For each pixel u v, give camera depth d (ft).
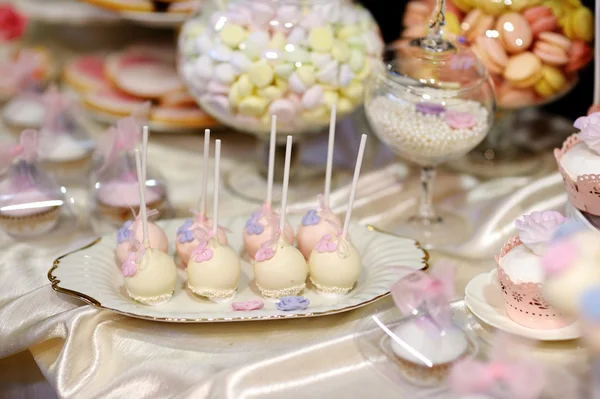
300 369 3.22
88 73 4.98
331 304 3.43
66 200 3.95
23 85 4.81
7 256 3.78
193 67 3.98
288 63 3.84
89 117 4.78
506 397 3.06
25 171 3.90
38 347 3.48
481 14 3.93
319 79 3.87
